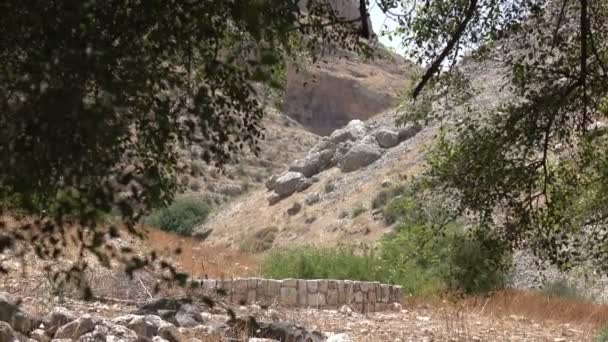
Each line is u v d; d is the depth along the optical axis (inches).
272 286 570.9
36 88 101.7
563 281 872.9
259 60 121.9
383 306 641.6
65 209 109.2
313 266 778.2
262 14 122.7
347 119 3604.8
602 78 336.8
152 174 113.9
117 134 104.4
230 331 369.7
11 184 105.6
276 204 1813.5
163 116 116.0
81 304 430.9
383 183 1581.0
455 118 404.5
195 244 1111.0
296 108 3582.7
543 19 352.5
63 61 102.6
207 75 120.1
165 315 400.5
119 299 464.1
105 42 110.5
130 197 111.0
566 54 352.8
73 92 101.4
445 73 377.4
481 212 369.7
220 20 122.7
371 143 1819.6
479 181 365.4
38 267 456.1
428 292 681.6
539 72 366.3
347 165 1792.6
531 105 351.3
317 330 411.2
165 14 117.1
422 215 399.9
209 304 134.5
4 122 102.7
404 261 416.2
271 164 2775.6
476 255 389.4
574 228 415.8
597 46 356.5
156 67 116.0
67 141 103.0
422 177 397.1
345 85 3617.1
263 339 351.9
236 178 2541.8
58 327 337.4
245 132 121.7
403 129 1808.6
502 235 374.0
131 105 111.4
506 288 769.6
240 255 1092.5
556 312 658.2
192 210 1899.6
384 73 3811.5
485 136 362.3
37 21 105.7
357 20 146.2
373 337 456.1
